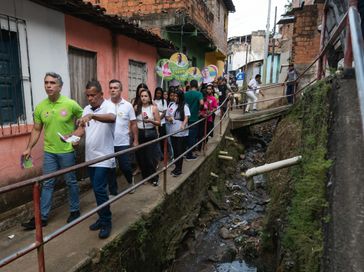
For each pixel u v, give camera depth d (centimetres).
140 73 750
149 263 403
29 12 389
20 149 388
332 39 418
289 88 1198
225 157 827
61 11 447
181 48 1038
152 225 411
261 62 2789
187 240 533
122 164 473
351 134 251
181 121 586
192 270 468
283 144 793
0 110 358
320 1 1134
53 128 365
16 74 379
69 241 332
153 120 514
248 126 1234
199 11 1108
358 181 216
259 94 1393
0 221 365
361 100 159
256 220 619
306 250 251
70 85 489
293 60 1196
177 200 514
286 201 400
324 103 333
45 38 419
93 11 459
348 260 178
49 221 395
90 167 346
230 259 496
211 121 810
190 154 692
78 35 492
